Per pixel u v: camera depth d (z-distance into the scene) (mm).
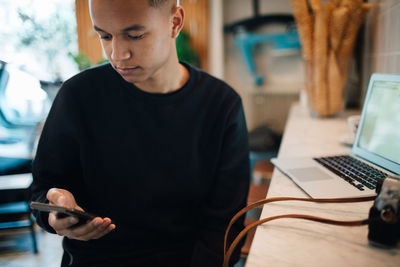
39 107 2766
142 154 864
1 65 2475
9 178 1937
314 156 992
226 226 860
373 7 1658
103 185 870
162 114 857
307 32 1619
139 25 638
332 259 487
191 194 905
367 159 910
